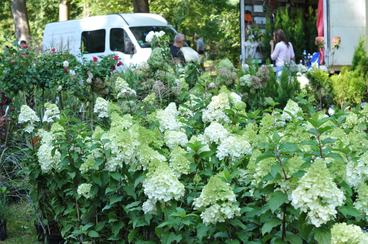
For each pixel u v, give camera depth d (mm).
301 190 3527
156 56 10008
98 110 7664
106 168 5234
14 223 7574
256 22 20234
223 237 4180
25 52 10062
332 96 10531
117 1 29844
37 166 6316
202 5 31641
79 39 20125
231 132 5879
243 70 10008
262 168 4074
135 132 5285
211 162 5086
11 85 9711
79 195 5504
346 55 16797
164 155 5219
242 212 4094
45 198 6516
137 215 4820
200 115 6945
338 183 4145
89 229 5504
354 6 16844
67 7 32438
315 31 19969
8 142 8578
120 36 19297
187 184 4820
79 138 5852
